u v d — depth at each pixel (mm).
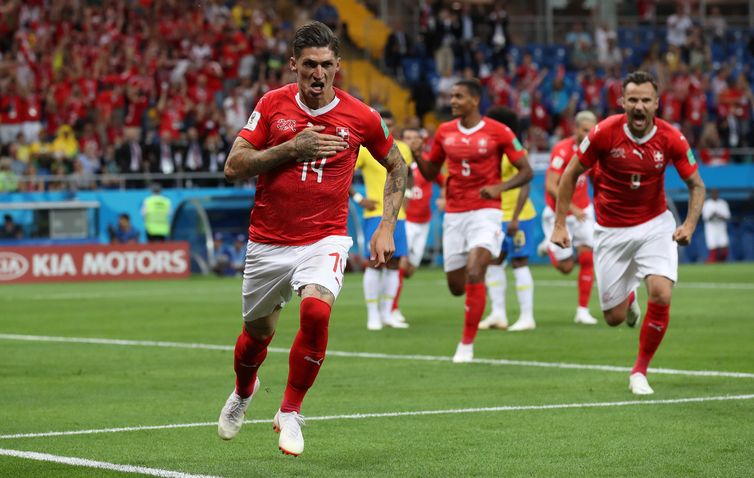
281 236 16609
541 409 21078
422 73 89938
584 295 38719
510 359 29078
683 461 16297
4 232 72250
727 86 97062
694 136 93500
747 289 53812
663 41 103688
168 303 49688
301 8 95375
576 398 22391
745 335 34062
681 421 19609
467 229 29688
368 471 15891
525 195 34500
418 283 61344
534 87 91812
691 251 82938
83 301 51312
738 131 94750
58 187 74438
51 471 15891
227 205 75250
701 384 24125
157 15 88188
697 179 23406
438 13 95625
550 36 100312
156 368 28016
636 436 18266
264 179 16609
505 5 100188
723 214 82312
